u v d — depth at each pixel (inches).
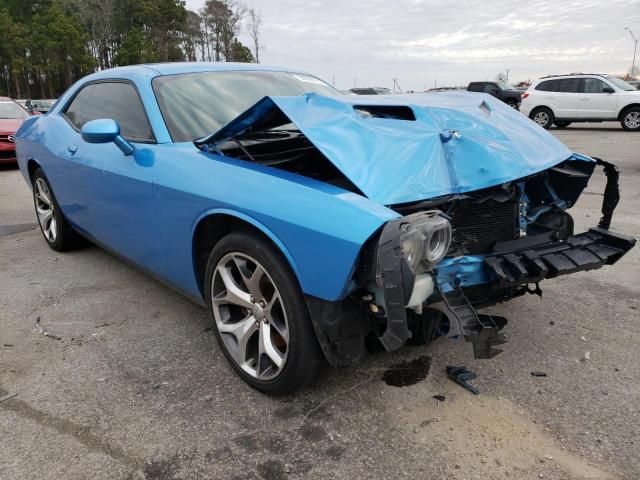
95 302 137.4
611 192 112.6
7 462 78.0
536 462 76.6
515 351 108.7
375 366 102.4
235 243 90.1
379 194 80.0
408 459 77.6
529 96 693.3
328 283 75.2
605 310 128.0
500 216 95.7
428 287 76.7
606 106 645.9
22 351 111.8
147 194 108.0
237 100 125.6
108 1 2477.9
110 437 83.5
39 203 185.2
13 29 2272.4
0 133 393.4
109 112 134.5
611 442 80.6
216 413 89.3
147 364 105.9
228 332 99.0
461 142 93.6
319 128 86.2
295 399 92.7
